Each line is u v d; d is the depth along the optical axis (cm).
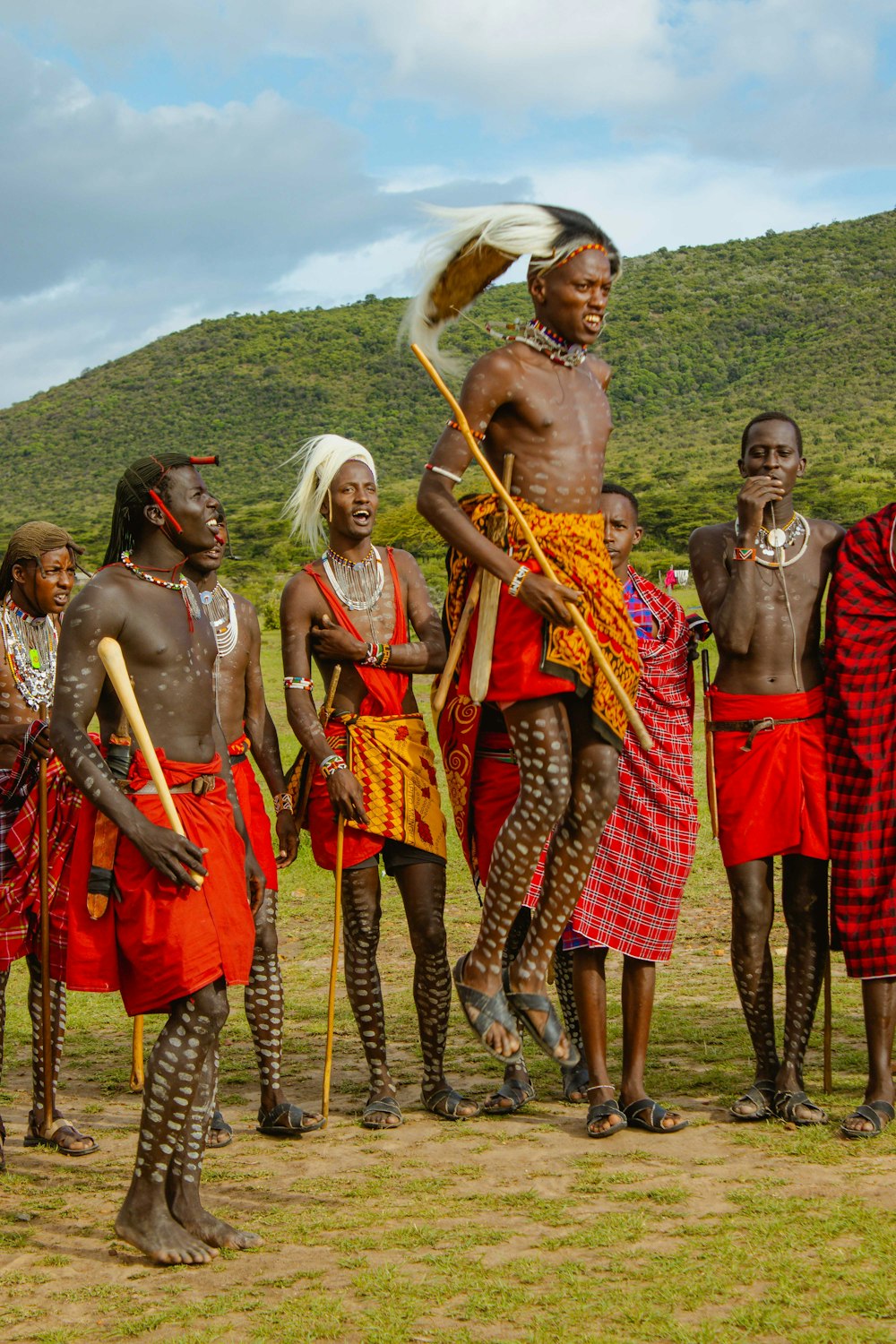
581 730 443
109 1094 674
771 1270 409
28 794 582
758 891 596
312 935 1025
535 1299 396
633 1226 451
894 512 598
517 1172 523
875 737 586
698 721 1961
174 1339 384
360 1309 396
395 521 7200
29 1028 828
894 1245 422
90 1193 521
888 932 566
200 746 482
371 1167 540
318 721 635
